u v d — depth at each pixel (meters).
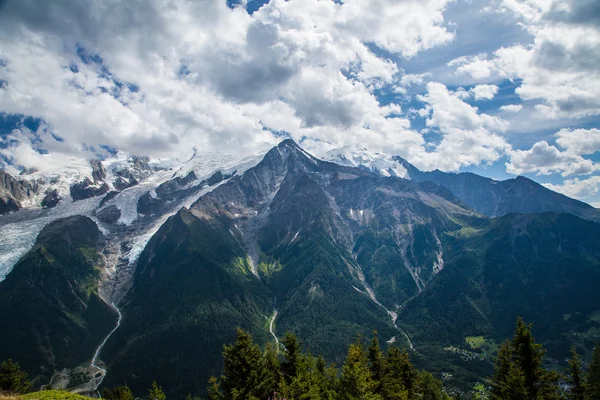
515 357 65.19
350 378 64.88
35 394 51.03
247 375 60.50
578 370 70.44
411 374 85.44
